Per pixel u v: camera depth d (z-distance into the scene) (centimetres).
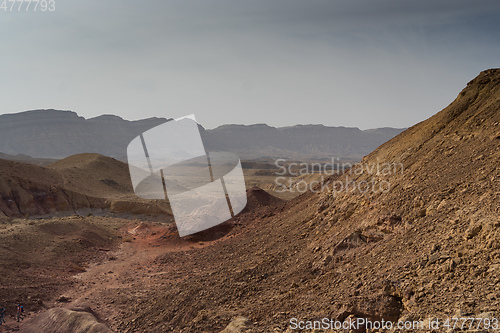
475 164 1644
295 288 1639
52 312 1934
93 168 9112
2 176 6131
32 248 3244
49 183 6825
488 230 1164
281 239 2431
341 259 1697
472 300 939
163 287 2325
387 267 1353
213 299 1789
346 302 1193
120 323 1906
